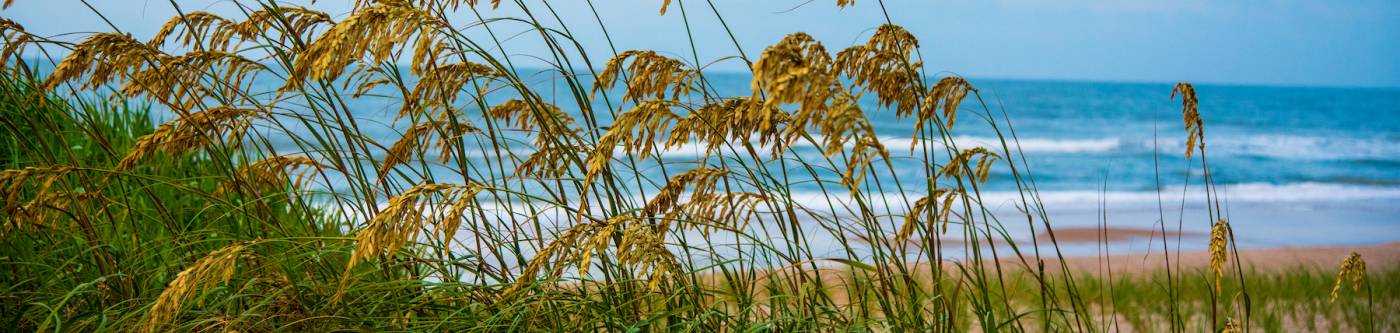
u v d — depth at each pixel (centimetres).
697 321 249
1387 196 2478
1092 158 3453
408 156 282
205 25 272
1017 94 8125
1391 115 7156
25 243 313
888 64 244
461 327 260
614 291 272
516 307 248
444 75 275
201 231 293
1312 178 3023
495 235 292
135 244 295
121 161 273
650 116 227
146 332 212
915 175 2009
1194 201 2247
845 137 185
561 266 245
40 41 253
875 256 259
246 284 253
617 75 263
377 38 212
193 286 208
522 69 4131
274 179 293
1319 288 773
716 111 239
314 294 267
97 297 282
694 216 255
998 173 2852
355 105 2423
